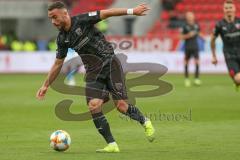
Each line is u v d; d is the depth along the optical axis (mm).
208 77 91688
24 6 115250
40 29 117875
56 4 29281
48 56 104125
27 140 35375
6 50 110125
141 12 29156
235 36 50094
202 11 112438
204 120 44156
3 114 49188
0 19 122188
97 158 28844
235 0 109188
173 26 109125
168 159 28500
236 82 48688
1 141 34969
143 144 33719
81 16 29812
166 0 112312
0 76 98062
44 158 28891
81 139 35594
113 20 111312
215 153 30172
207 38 97812
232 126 40875
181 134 37312
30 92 70062
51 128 40750
